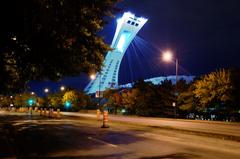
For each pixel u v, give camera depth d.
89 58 16.25
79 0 13.32
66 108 112.50
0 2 10.80
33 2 11.16
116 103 89.56
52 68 15.81
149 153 16.47
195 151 17.25
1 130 32.03
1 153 16.03
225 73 55.47
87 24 14.43
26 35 12.54
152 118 59.38
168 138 24.41
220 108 57.75
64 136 25.72
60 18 12.84
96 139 23.45
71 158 15.05
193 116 65.50
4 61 14.84
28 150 17.86
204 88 56.75
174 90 66.38
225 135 25.58
